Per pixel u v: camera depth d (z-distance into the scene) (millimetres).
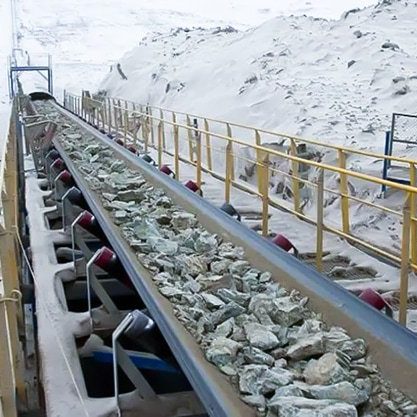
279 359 3691
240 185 10945
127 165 11102
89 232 6590
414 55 20281
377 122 14477
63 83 67500
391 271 6621
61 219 8070
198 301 4457
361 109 15992
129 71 38250
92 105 27750
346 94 17703
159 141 13148
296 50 24453
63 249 6617
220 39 35812
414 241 6066
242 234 6055
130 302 5684
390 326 3668
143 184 9094
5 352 3100
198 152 10469
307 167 12516
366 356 3629
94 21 110000
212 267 5469
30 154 13852
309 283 4605
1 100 50938
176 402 3809
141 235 6137
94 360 4645
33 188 10289
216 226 6578
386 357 3521
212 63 28938
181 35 41125
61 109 27875
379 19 25922
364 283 6305
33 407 4125
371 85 18109
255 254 5555
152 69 35594
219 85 25125
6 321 3113
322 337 3768
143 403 3742
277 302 4355
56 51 89625
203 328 3996
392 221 8898
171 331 3918
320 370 3422
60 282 5684
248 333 3928
